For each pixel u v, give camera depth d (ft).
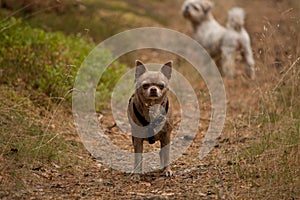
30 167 45.44
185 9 106.22
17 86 65.77
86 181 45.16
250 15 116.57
